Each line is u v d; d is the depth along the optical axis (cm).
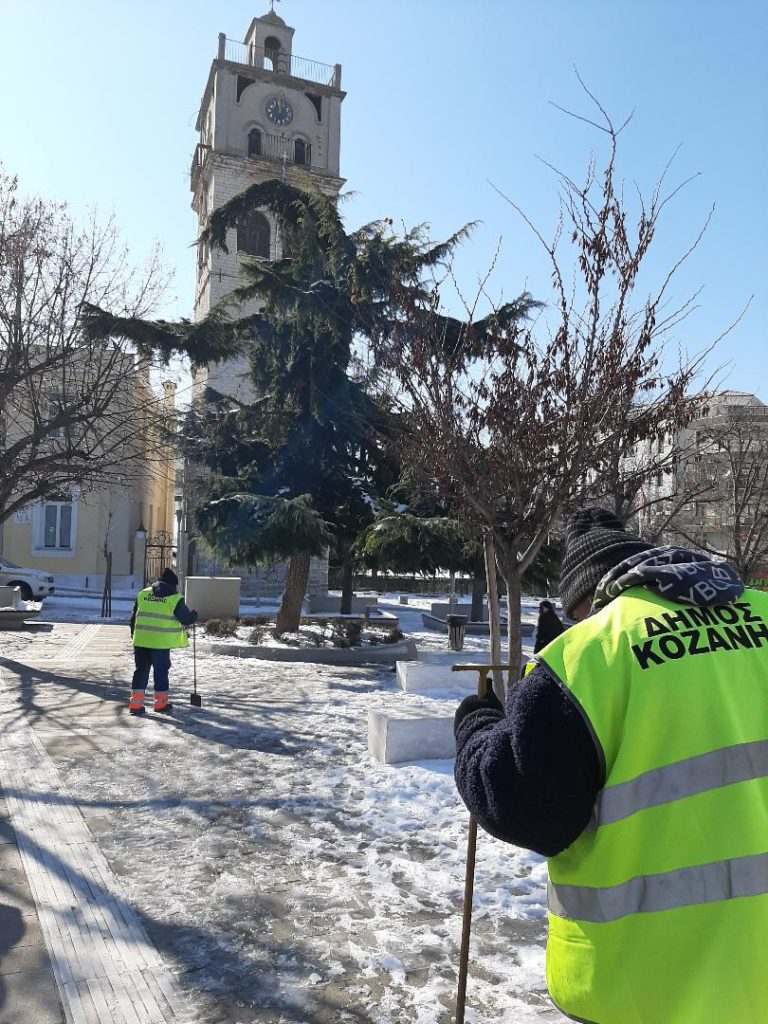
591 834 140
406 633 2020
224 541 1450
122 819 549
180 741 770
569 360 640
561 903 143
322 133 3881
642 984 128
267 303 1540
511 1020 317
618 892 133
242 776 656
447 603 2361
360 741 780
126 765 682
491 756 143
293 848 503
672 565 154
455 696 1013
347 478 1611
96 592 3191
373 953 370
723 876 129
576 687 139
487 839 523
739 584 155
